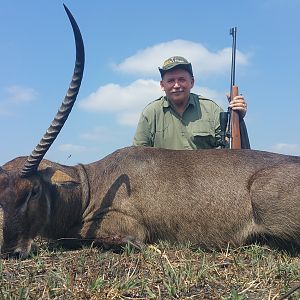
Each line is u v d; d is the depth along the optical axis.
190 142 1.97
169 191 1.46
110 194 1.49
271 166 1.43
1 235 1.45
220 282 1.03
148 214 1.46
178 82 1.95
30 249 1.38
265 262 1.19
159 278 1.05
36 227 1.42
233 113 1.82
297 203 1.36
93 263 1.20
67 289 0.98
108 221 1.47
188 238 1.45
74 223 1.52
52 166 1.53
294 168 1.40
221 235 1.43
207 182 1.45
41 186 1.44
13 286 1.03
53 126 1.39
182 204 1.45
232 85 1.90
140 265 1.16
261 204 1.39
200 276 1.05
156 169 1.49
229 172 1.45
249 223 1.42
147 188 1.47
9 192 1.38
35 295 0.96
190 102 1.99
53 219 1.48
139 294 0.96
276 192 1.38
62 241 1.51
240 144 1.81
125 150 1.58
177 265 1.16
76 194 1.51
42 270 1.16
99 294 0.95
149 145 2.01
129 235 1.44
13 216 1.37
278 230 1.38
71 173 1.54
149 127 1.99
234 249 1.39
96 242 1.47
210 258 1.26
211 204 1.43
